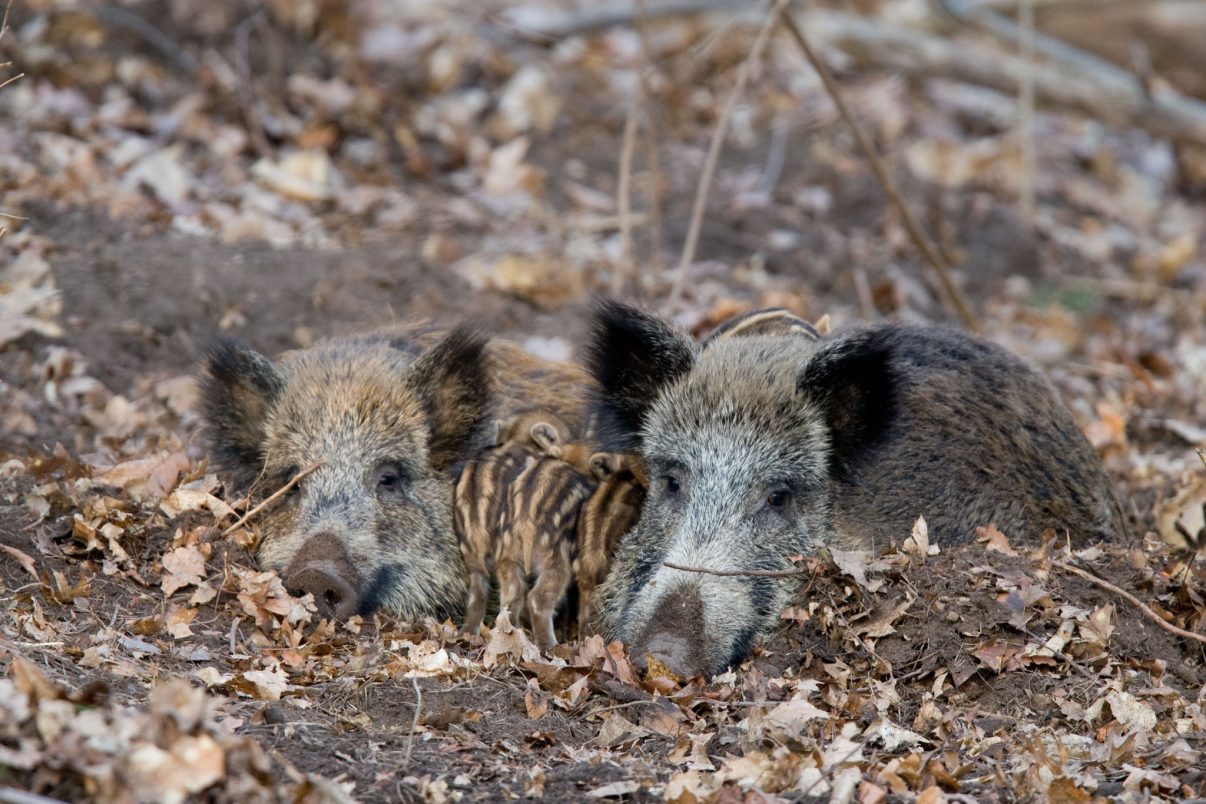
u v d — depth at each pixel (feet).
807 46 52.01
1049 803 25.54
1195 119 76.23
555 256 58.85
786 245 65.05
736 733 28.84
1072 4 79.61
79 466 36.96
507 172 66.64
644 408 38.01
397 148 67.05
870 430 36.86
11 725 22.16
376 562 36.37
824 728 29.17
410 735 26.63
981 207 71.26
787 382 36.58
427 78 72.33
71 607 30.89
